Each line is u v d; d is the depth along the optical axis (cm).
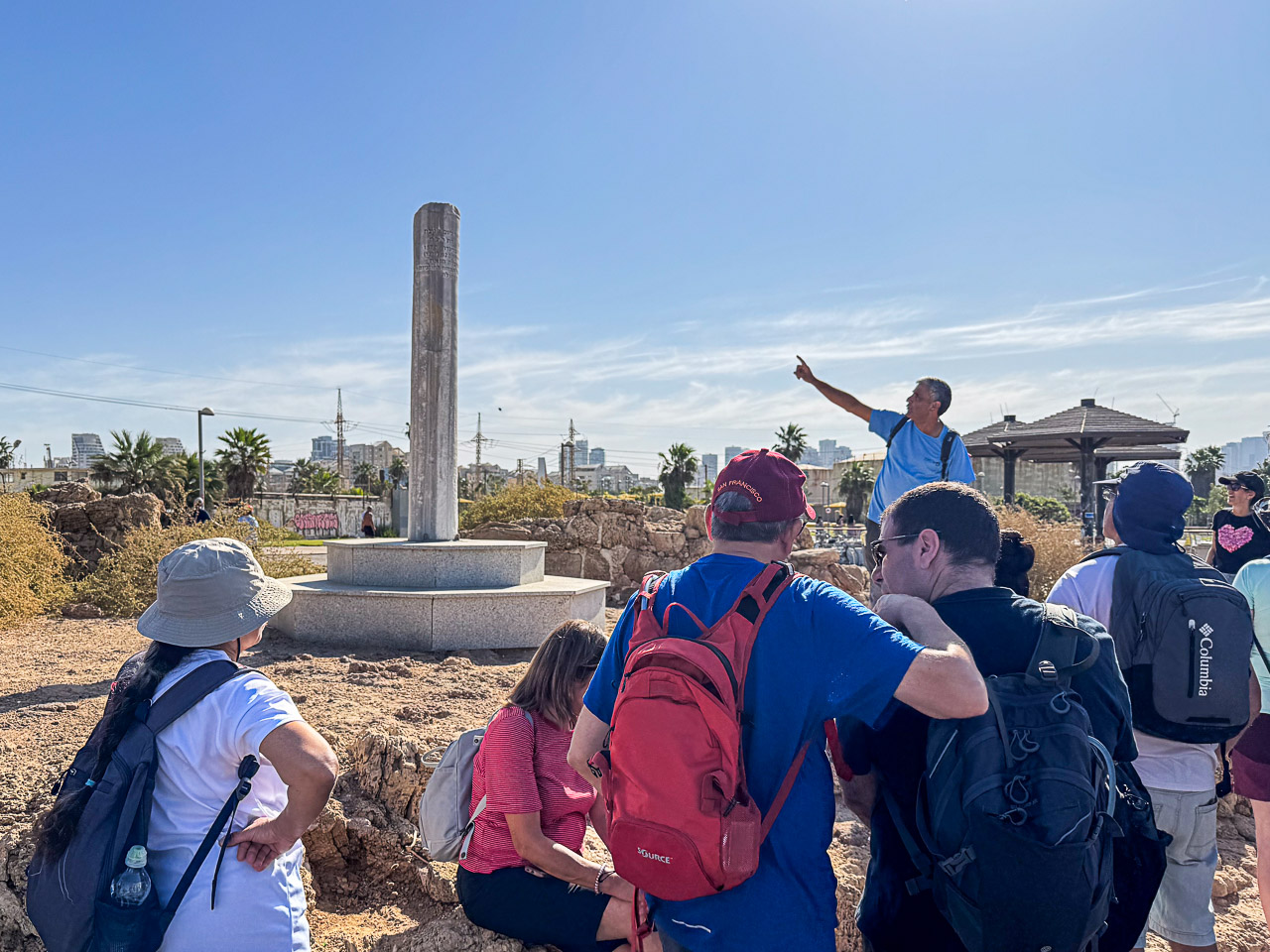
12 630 811
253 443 5047
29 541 984
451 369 811
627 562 1171
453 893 302
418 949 270
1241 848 427
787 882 171
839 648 168
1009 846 157
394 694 532
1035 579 1003
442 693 541
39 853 176
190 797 182
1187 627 225
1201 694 223
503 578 764
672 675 160
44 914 172
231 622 194
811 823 176
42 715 454
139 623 195
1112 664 186
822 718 174
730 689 162
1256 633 294
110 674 580
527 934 248
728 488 191
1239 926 348
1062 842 156
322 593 698
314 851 319
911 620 182
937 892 175
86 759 182
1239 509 459
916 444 442
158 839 179
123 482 3891
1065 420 1886
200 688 186
